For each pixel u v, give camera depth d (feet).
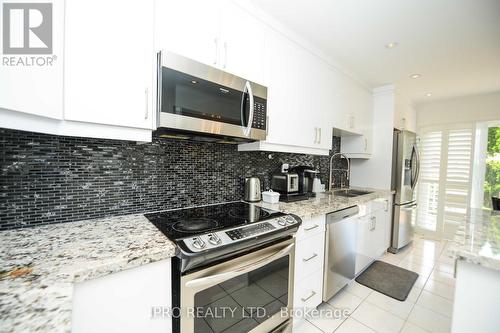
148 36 3.27
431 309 5.72
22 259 2.32
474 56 6.73
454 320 2.93
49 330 1.53
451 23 5.12
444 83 9.11
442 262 8.57
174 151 4.71
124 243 2.79
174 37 3.53
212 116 3.93
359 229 6.93
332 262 5.73
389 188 9.46
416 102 12.15
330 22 5.19
